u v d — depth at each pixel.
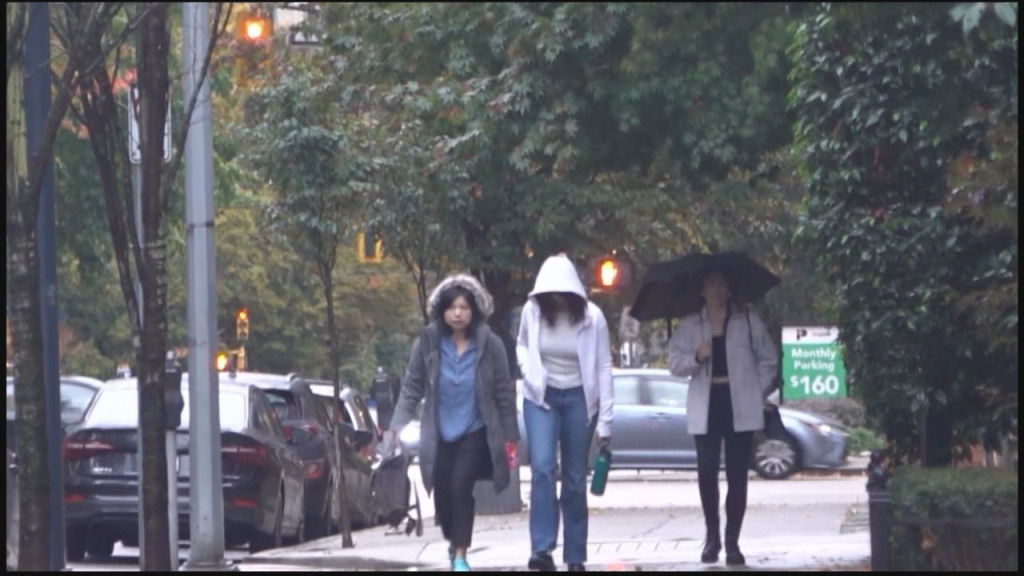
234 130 63.28
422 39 46.25
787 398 91.31
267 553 51.69
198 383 46.25
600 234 67.50
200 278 46.56
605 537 53.75
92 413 55.56
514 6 32.84
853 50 38.88
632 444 94.69
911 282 41.03
